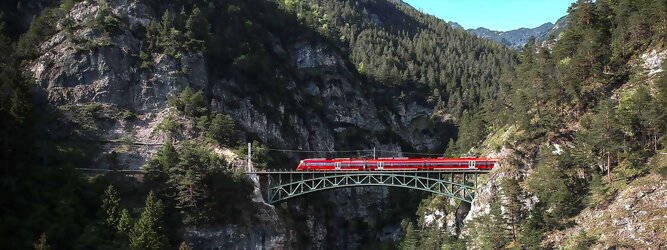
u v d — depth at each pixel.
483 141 142.25
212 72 136.88
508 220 91.69
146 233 84.19
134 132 118.69
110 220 88.19
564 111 103.62
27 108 93.25
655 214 73.62
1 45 112.00
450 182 109.69
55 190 91.25
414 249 114.44
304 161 117.06
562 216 84.06
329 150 160.00
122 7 133.38
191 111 124.06
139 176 105.50
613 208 78.50
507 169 102.00
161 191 101.81
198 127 121.44
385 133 179.75
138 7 134.88
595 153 87.88
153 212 89.38
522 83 120.62
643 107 84.19
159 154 108.44
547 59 117.00
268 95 147.00
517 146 103.62
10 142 87.69
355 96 179.50
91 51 123.44
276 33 174.50
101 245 82.81
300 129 152.12
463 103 190.75
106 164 110.06
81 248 81.19
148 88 125.44
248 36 155.50
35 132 104.19
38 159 100.56
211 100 131.75
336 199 149.88
